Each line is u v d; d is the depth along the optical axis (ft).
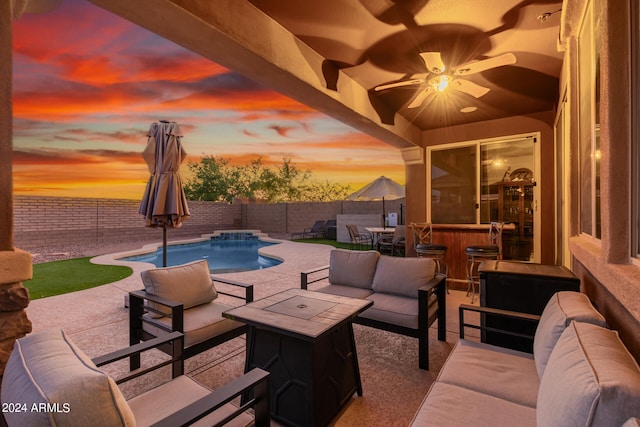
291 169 64.23
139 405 4.66
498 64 9.46
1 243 4.27
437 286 10.09
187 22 6.68
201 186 64.23
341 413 6.61
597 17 6.44
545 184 16.35
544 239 16.35
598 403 2.77
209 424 4.30
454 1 8.01
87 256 27.48
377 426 6.21
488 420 4.24
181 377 5.46
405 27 9.09
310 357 5.93
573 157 9.18
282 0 7.82
